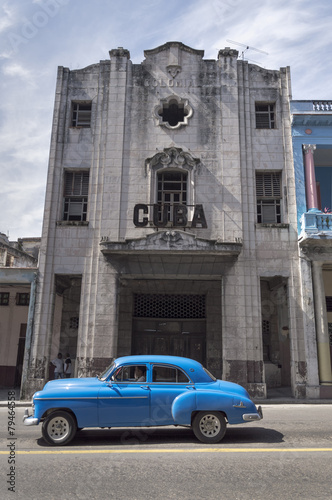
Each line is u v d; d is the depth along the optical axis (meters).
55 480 5.43
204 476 5.60
